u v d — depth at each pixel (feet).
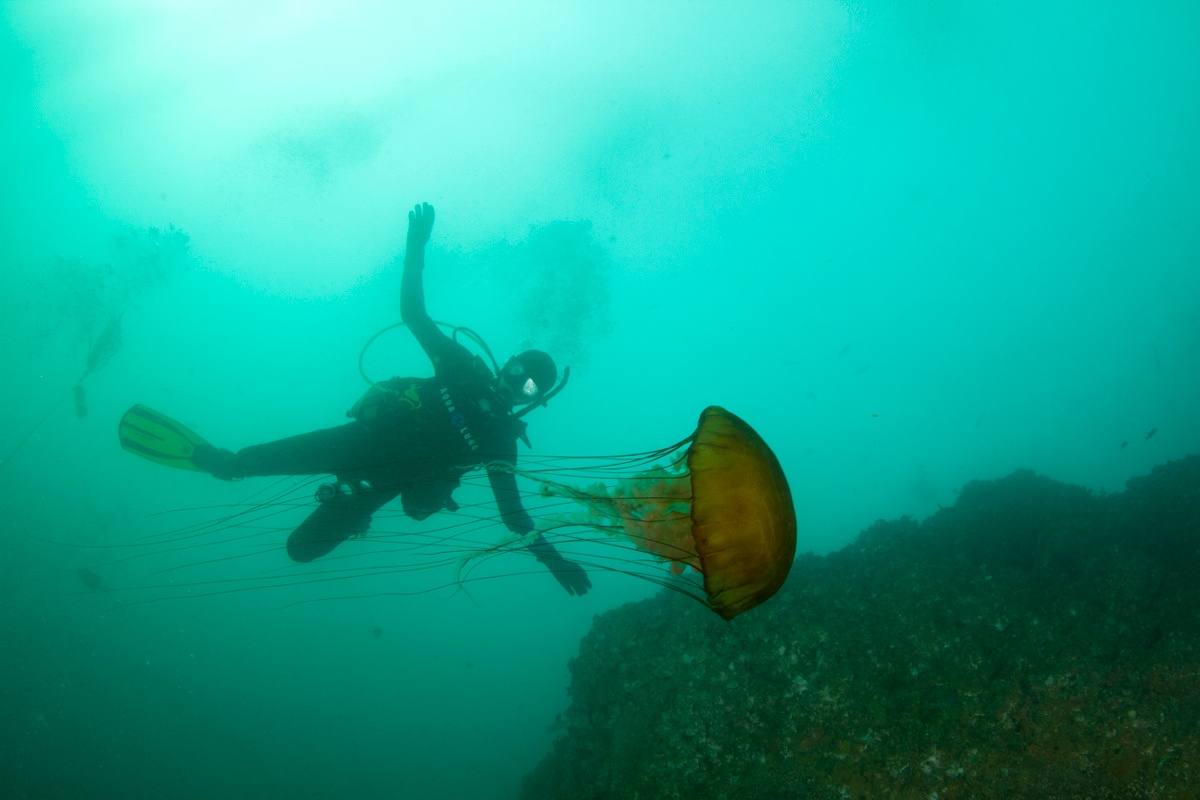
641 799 12.73
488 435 11.92
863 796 11.21
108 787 25.11
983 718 11.30
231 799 25.41
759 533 4.47
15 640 28.32
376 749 27.30
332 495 11.62
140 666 29.53
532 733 27.27
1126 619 12.67
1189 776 9.83
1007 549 18.01
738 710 12.92
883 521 19.58
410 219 12.85
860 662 12.80
